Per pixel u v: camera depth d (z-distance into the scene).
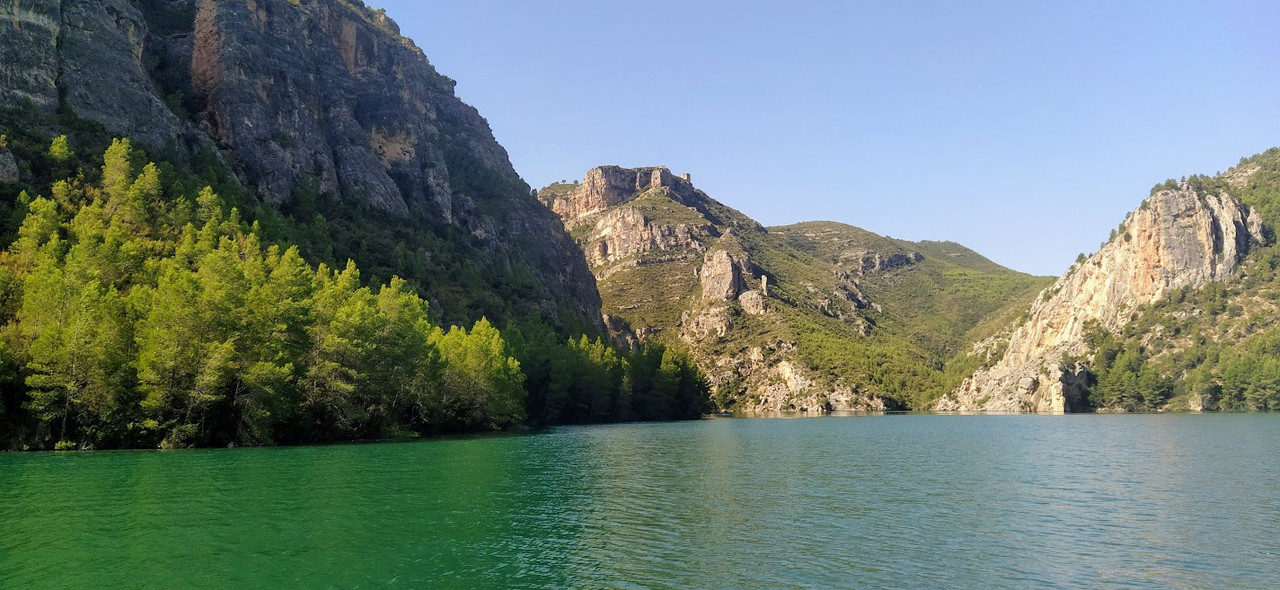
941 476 71.69
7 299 89.31
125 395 86.44
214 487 57.88
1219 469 76.75
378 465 73.88
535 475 69.69
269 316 94.88
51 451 81.56
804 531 46.03
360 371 103.69
